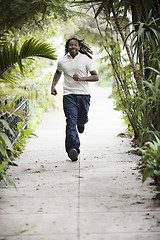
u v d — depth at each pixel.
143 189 4.84
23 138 7.98
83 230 3.59
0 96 4.84
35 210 4.13
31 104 10.90
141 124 5.58
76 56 6.49
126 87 6.98
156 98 4.73
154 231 3.56
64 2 6.50
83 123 6.80
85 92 6.51
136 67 6.33
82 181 5.25
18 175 5.61
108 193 4.70
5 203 4.36
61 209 4.15
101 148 7.63
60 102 15.00
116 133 9.56
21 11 6.14
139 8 5.52
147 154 4.35
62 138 8.95
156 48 5.02
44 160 6.62
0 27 6.45
